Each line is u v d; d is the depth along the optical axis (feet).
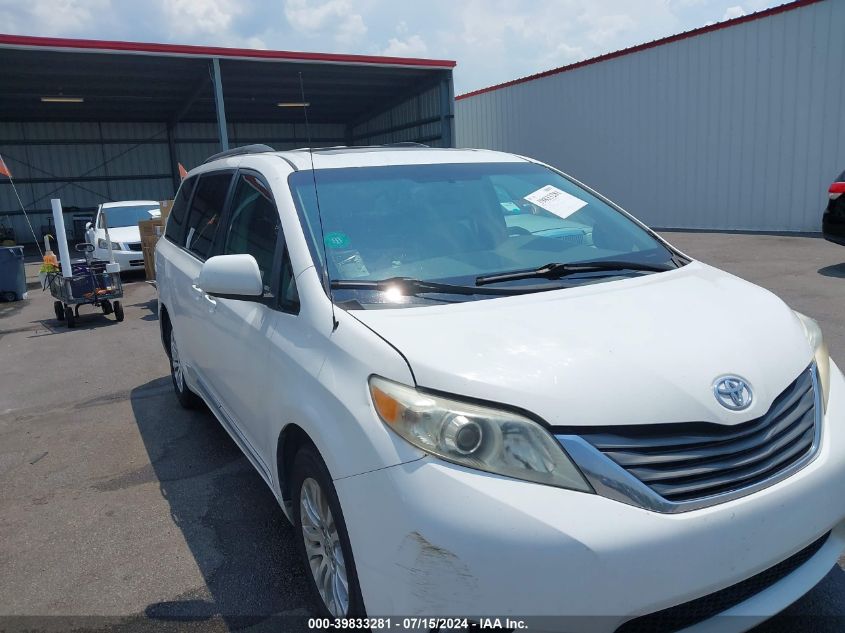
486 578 6.11
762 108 47.29
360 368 7.41
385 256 9.48
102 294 31.22
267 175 10.98
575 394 6.61
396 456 6.68
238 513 12.07
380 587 6.77
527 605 6.08
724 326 7.88
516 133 71.31
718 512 6.37
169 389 20.13
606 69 59.11
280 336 9.14
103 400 19.49
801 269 31.78
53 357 25.71
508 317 7.93
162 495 12.96
